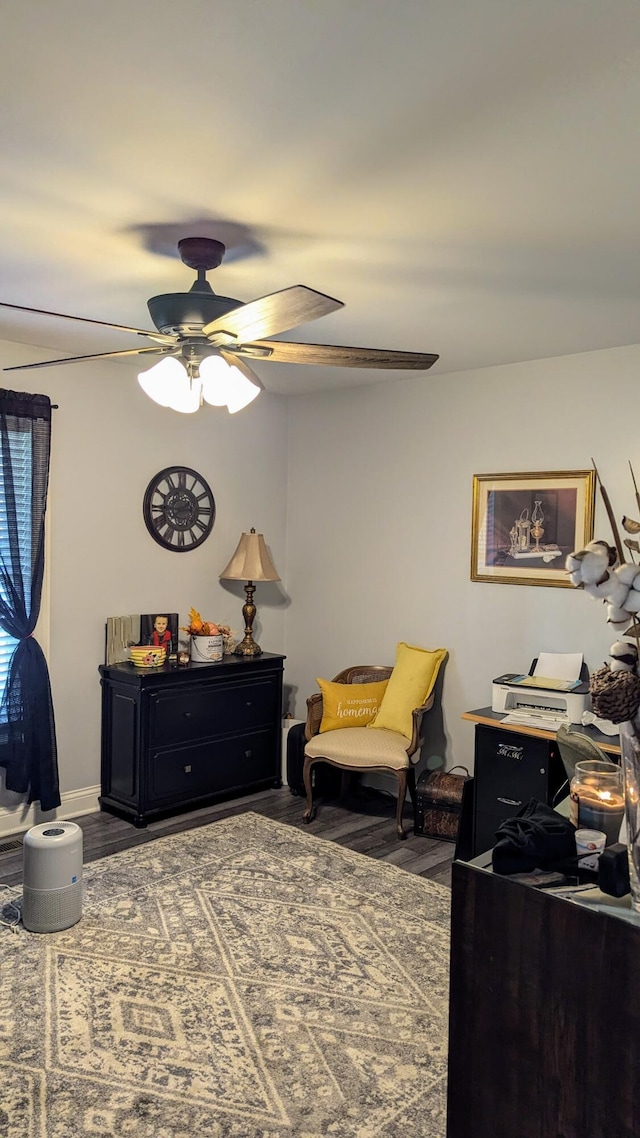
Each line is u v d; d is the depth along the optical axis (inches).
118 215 89.4
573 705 140.6
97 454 171.5
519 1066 57.8
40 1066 88.1
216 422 195.2
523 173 78.0
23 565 157.2
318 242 97.2
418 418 183.3
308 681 210.4
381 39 57.0
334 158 75.0
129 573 178.7
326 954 113.1
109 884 134.8
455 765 177.8
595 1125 53.9
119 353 103.6
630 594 52.9
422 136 70.6
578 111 66.1
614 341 145.7
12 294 122.8
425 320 132.7
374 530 193.5
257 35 56.6
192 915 124.2
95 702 173.3
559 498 158.2
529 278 110.3
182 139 71.7
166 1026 95.7
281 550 213.8
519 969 57.7
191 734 172.1
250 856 148.4
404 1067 89.3
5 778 158.6
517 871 59.6
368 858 148.9
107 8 53.8
